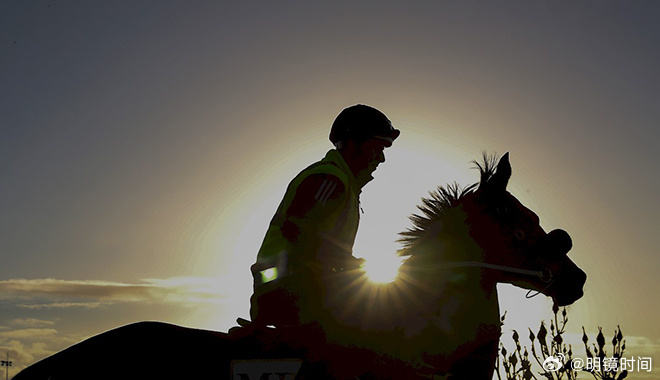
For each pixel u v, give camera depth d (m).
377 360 5.21
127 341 5.00
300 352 5.11
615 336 6.52
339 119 5.65
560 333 6.60
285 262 5.21
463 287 5.46
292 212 5.25
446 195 5.68
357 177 5.61
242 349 5.08
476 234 5.56
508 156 5.63
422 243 5.56
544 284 5.59
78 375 4.85
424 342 5.29
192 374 4.93
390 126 5.68
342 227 5.37
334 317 5.21
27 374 4.87
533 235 5.61
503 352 6.75
